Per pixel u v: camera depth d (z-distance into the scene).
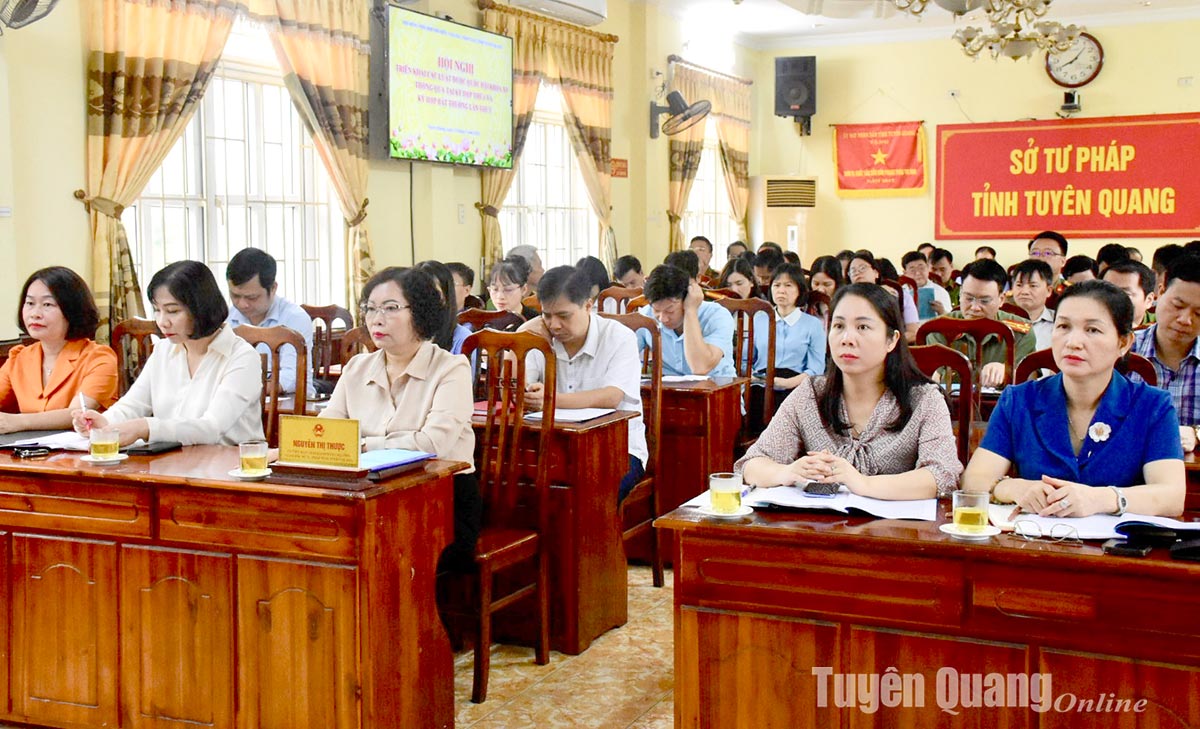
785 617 2.13
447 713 2.71
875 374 2.50
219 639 2.51
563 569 3.36
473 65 7.36
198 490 2.49
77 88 5.11
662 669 3.26
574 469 3.32
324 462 2.42
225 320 3.09
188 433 2.88
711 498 2.20
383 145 6.89
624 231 9.64
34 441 2.88
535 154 8.73
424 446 2.78
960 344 4.55
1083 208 11.09
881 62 11.65
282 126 6.50
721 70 11.30
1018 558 1.93
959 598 1.99
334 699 2.42
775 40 11.91
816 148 12.00
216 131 6.07
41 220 4.98
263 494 2.43
